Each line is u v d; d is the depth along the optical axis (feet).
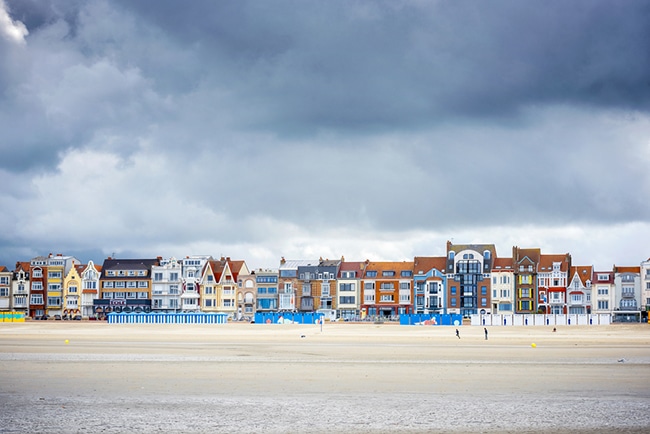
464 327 476.13
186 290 654.94
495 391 156.04
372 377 178.81
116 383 167.12
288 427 120.67
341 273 631.56
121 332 411.75
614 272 591.37
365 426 121.29
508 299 597.52
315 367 201.16
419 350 265.75
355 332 412.16
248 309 643.86
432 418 127.03
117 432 117.80
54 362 213.05
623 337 359.87
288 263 650.84
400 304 619.26
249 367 200.85
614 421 124.47
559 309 593.42
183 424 122.93
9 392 153.69
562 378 177.17
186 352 253.65
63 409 134.82
